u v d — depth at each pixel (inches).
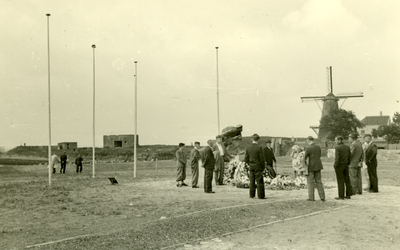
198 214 458.9
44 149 3762.3
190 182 954.7
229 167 943.0
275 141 2947.8
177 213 480.4
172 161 2620.6
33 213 498.6
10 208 541.0
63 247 324.2
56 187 852.6
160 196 660.7
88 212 501.4
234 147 1118.4
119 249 318.0
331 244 328.8
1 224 427.2
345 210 485.4
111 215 478.0
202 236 357.7
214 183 909.8
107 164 2289.6
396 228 384.8
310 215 451.2
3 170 1786.4
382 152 2431.1
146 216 465.4
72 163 2507.4
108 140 3715.6
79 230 394.0
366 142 709.9
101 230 391.2
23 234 378.3
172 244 332.2
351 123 3506.4
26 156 3435.0
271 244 330.3
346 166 597.9
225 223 409.1
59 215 482.6
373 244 327.6
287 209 488.7
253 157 612.7
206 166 711.1
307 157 575.5
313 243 332.5
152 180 1046.4
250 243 333.7
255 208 495.2
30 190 787.4
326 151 2662.4
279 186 773.9
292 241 339.0
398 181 937.5
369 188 703.7
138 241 341.1
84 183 968.3
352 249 314.0
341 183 593.9
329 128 3499.0
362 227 389.7
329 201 566.9
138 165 2124.8
